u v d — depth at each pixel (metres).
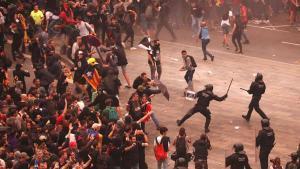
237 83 43.28
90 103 35.81
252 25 56.28
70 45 43.31
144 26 50.62
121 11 47.81
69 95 32.94
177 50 48.56
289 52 49.75
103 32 47.31
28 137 29.03
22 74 36.28
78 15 46.50
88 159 28.67
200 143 30.58
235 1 53.31
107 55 39.81
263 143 31.89
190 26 53.78
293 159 28.94
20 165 26.73
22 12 43.50
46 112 31.86
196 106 36.03
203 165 29.58
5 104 31.45
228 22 49.16
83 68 38.22
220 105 40.06
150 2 50.81
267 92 42.28
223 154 34.16
